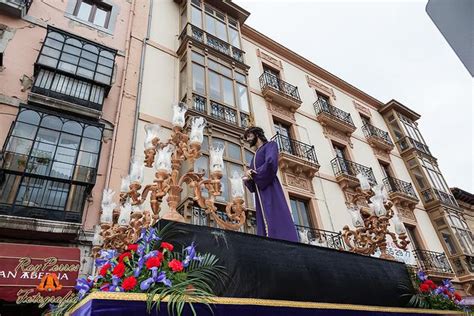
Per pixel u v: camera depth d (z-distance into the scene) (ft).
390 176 48.96
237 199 9.57
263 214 9.70
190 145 9.45
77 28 29.73
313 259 7.56
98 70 27.37
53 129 22.82
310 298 6.75
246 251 6.61
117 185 23.22
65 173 21.80
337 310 6.95
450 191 53.88
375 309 7.68
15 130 21.42
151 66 31.73
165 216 7.76
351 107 53.93
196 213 23.03
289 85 44.37
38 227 18.97
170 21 37.37
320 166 39.47
